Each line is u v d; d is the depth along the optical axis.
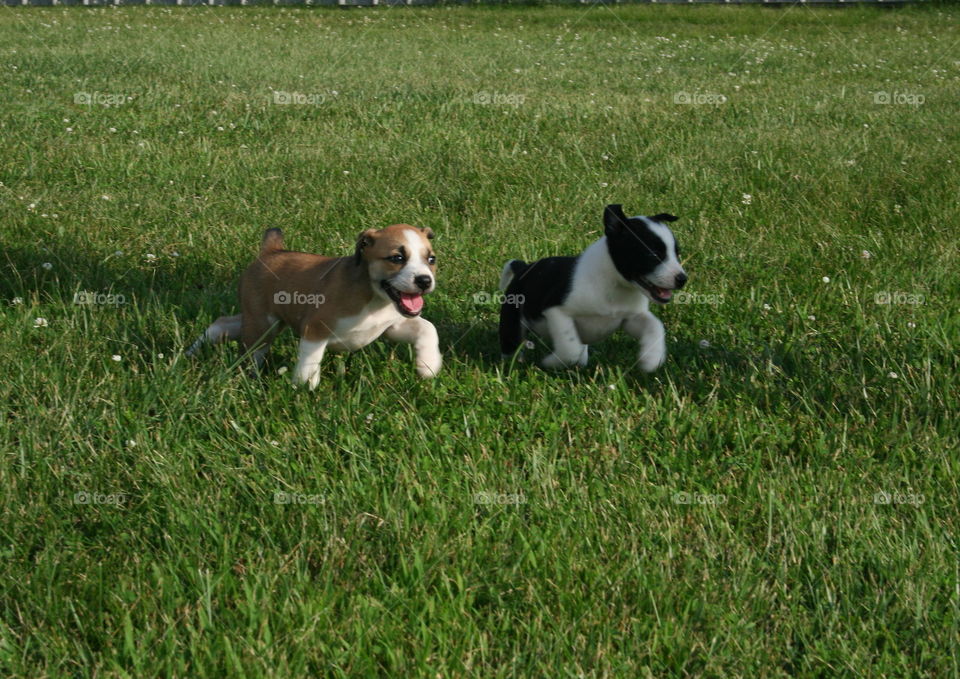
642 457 3.00
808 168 4.79
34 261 3.75
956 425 3.09
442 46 9.52
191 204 4.29
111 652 2.54
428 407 3.09
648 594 2.66
